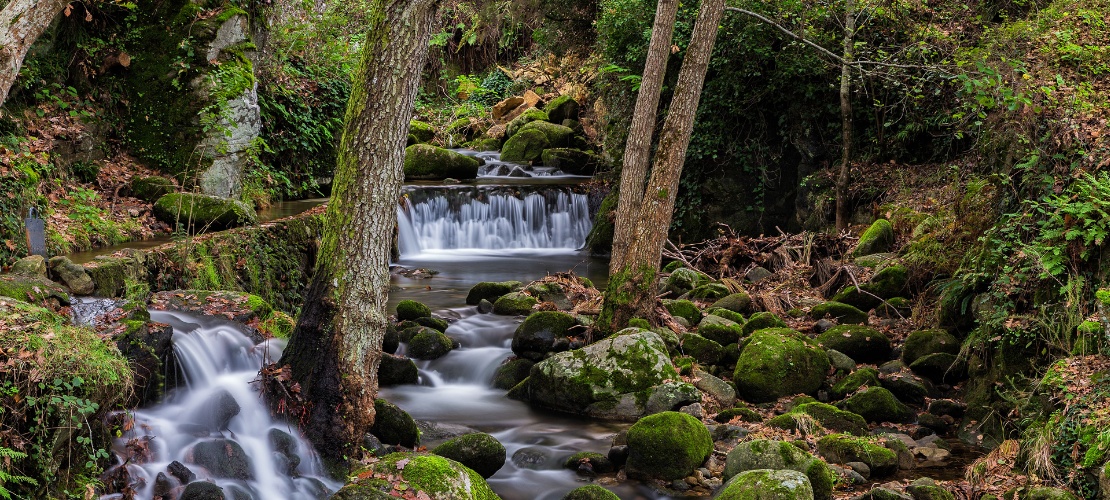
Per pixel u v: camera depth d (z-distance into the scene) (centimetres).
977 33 1372
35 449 479
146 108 1239
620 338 860
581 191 1742
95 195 1079
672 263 1443
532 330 959
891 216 1334
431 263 1516
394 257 1517
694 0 1521
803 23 1423
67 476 505
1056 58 1036
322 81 1653
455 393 903
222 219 1080
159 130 1238
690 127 968
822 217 1474
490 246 1677
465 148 2383
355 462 639
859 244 1285
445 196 1642
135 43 1240
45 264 771
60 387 492
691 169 1588
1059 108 864
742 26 1487
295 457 625
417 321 1044
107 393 536
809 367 885
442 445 681
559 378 845
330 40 1741
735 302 1142
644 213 970
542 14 2133
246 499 575
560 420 821
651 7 1570
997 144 969
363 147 614
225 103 1245
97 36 1220
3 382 475
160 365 646
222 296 815
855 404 830
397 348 983
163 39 1241
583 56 2258
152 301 782
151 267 867
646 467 682
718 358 957
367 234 625
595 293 1182
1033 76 975
